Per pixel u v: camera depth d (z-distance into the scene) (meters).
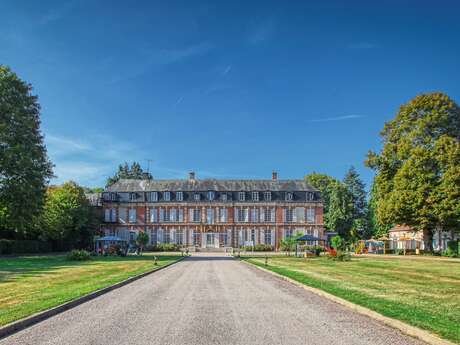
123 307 13.41
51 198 64.19
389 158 52.94
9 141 43.03
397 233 77.94
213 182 80.50
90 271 26.88
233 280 22.23
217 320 11.30
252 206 78.31
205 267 32.78
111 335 9.59
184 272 27.75
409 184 48.28
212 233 78.12
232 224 78.00
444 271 26.91
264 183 80.25
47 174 46.94
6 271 26.80
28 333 9.80
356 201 91.44
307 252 51.00
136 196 79.06
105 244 66.12
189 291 17.55
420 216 48.03
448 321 10.42
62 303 13.23
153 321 11.16
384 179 52.69
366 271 27.03
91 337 9.41
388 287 17.91
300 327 10.46
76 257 40.88
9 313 11.46
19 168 43.00
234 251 68.38
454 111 50.53
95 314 12.17
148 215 78.62
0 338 9.33
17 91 45.16
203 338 9.33
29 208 44.28
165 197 78.75
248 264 36.81
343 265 33.31
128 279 21.52
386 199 51.56
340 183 90.69
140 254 59.06
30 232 59.47
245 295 16.30
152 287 19.03
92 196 81.62
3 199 43.50
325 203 97.88
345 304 13.78
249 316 11.89
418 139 50.78
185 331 9.99
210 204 78.31
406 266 31.81
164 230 78.38
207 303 14.26
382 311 11.84
